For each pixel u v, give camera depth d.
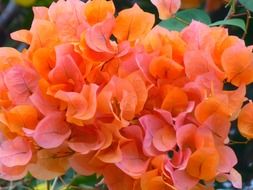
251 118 0.81
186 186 0.76
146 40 0.82
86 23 0.81
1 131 0.82
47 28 0.82
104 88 0.78
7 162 0.79
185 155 0.77
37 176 0.80
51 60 0.81
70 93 0.77
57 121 0.78
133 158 0.78
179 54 0.81
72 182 0.98
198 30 0.82
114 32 0.83
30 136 0.78
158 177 0.76
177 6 0.93
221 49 0.83
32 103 0.80
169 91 0.79
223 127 0.78
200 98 0.79
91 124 0.78
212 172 0.77
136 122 0.80
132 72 0.80
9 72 0.80
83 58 0.80
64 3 0.84
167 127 0.78
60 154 0.80
